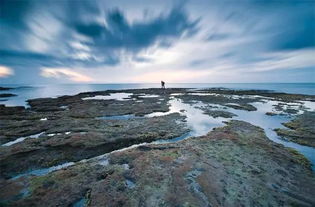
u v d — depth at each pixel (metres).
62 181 6.92
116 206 5.59
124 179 7.00
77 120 16.45
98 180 7.02
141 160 8.42
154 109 22.44
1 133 12.91
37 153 9.55
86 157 9.48
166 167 7.74
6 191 6.35
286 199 5.91
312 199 5.94
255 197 5.97
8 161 8.62
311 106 24.91
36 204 5.75
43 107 23.72
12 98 38.16
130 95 41.16
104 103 27.25
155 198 5.88
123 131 13.12
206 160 8.37
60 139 11.25
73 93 52.91
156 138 12.12
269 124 15.78
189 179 6.86
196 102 28.58
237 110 22.06
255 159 8.62
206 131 13.78
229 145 10.22
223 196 5.98
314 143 11.22
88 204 5.72
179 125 15.05
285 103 27.83
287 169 7.85
